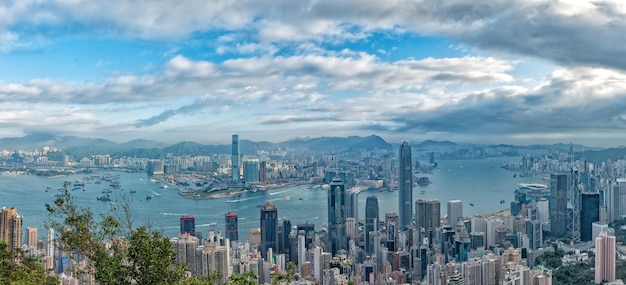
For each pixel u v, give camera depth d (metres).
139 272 9.95
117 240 11.04
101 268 10.23
